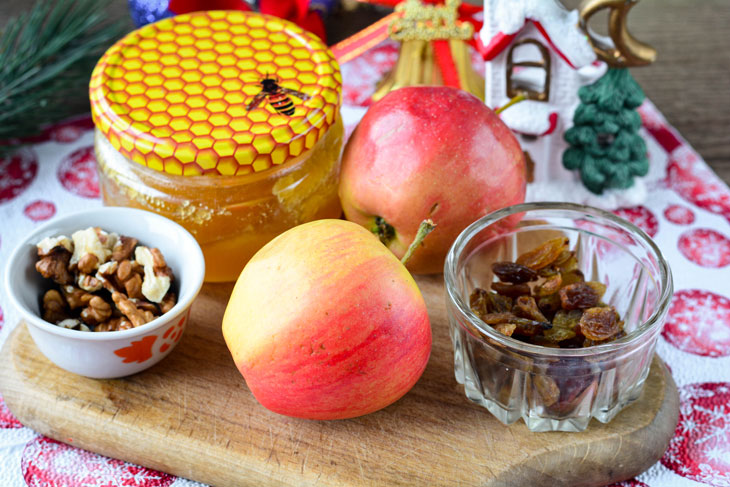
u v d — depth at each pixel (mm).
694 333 367
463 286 341
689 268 392
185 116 341
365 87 477
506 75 396
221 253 352
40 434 332
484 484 304
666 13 538
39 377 329
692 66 499
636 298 339
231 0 432
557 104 401
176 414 321
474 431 317
